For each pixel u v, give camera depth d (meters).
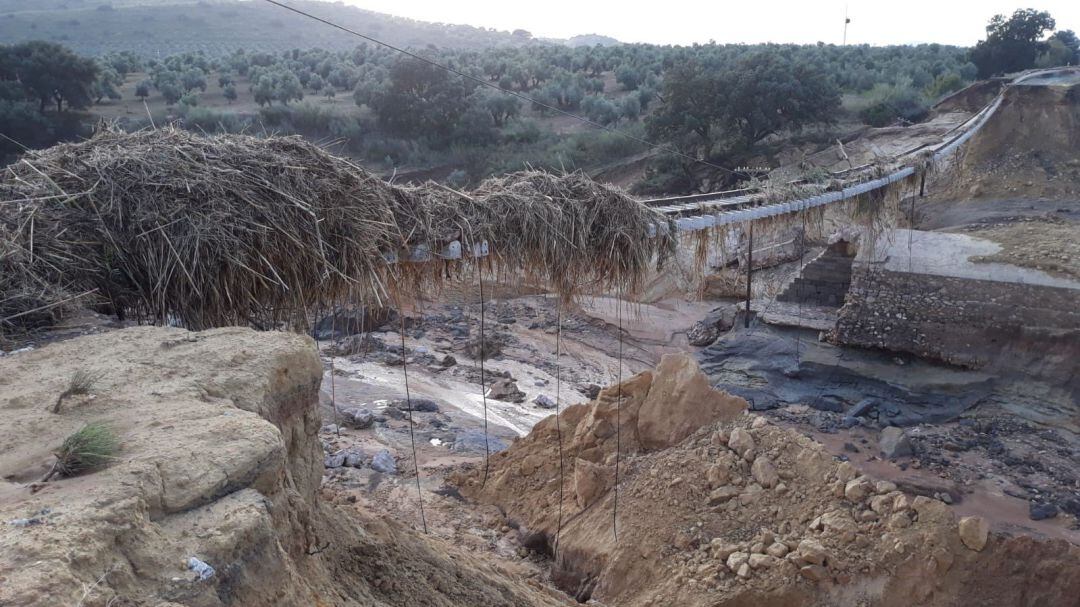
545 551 10.83
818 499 9.77
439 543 7.62
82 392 4.00
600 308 26.33
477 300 26.55
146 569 2.82
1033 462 15.22
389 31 170.50
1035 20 51.22
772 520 9.74
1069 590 8.80
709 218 14.18
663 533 9.84
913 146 35.91
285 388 4.75
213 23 131.50
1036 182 29.06
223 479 3.33
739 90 42.56
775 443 10.47
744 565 9.12
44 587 2.41
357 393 17.77
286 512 3.92
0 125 39.25
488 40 182.75
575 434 12.26
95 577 2.63
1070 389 17.83
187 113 48.72
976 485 14.20
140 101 52.34
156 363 4.50
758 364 20.95
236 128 45.78
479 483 12.36
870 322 20.77
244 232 6.78
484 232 9.20
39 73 42.66
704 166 44.59
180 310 6.62
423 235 8.70
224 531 3.10
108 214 6.55
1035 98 31.00
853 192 19.84
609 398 12.11
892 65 57.44
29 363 4.53
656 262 11.61
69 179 6.71
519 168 47.78
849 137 43.03
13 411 3.86
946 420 17.64
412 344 22.34
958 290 19.84
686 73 44.88
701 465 10.47
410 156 51.06
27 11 134.38
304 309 7.31
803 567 8.99
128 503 2.93
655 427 11.55
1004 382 18.72
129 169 6.79
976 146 31.47
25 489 3.04
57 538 2.64
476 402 18.44
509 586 7.18
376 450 13.83
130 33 115.56
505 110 56.28
